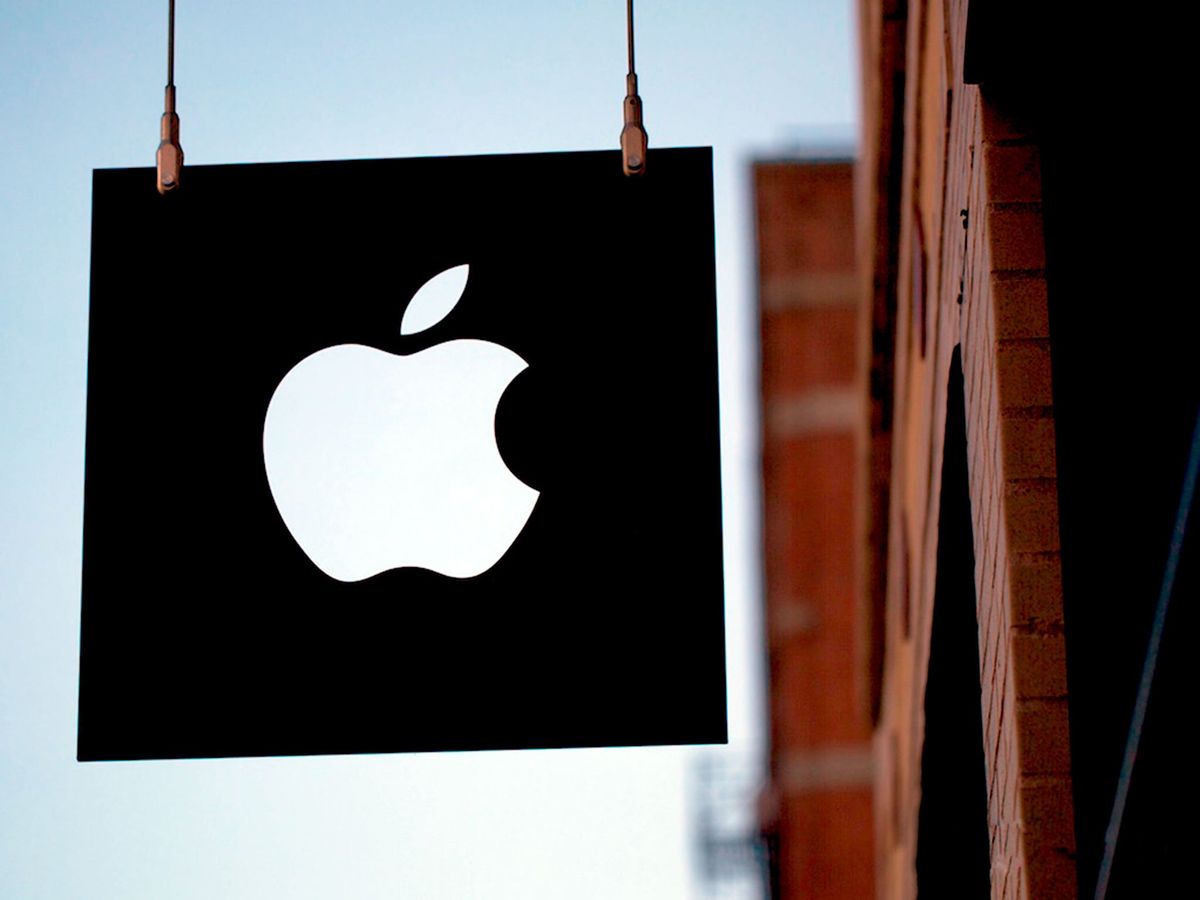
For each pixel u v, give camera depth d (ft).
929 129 15.14
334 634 11.66
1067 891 9.89
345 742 11.51
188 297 12.16
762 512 43.04
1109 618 10.18
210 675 11.68
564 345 11.82
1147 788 8.71
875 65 18.57
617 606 11.50
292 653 11.67
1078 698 10.11
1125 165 10.69
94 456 11.96
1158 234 10.56
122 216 12.31
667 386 11.75
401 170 12.26
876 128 18.63
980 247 11.16
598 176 12.12
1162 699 8.41
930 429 16.05
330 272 12.14
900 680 20.94
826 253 43.78
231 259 12.22
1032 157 10.85
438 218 12.15
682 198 12.02
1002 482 10.45
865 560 23.18
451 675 11.54
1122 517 10.29
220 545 11.82
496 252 12.03
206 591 11.77
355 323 12.05
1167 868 8.92
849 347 43.39
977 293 11.54
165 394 12.03
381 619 11.66
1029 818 10.02
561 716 11.41
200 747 11.57
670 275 11.91
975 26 10.57
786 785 40.06
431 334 12.00
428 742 11.45
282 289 12.16
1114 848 9.02
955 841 17.93
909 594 19.36
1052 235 10.71
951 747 17.60
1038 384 10.52
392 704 11.53
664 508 11.60
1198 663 8.24
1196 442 7.77
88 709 11.66
